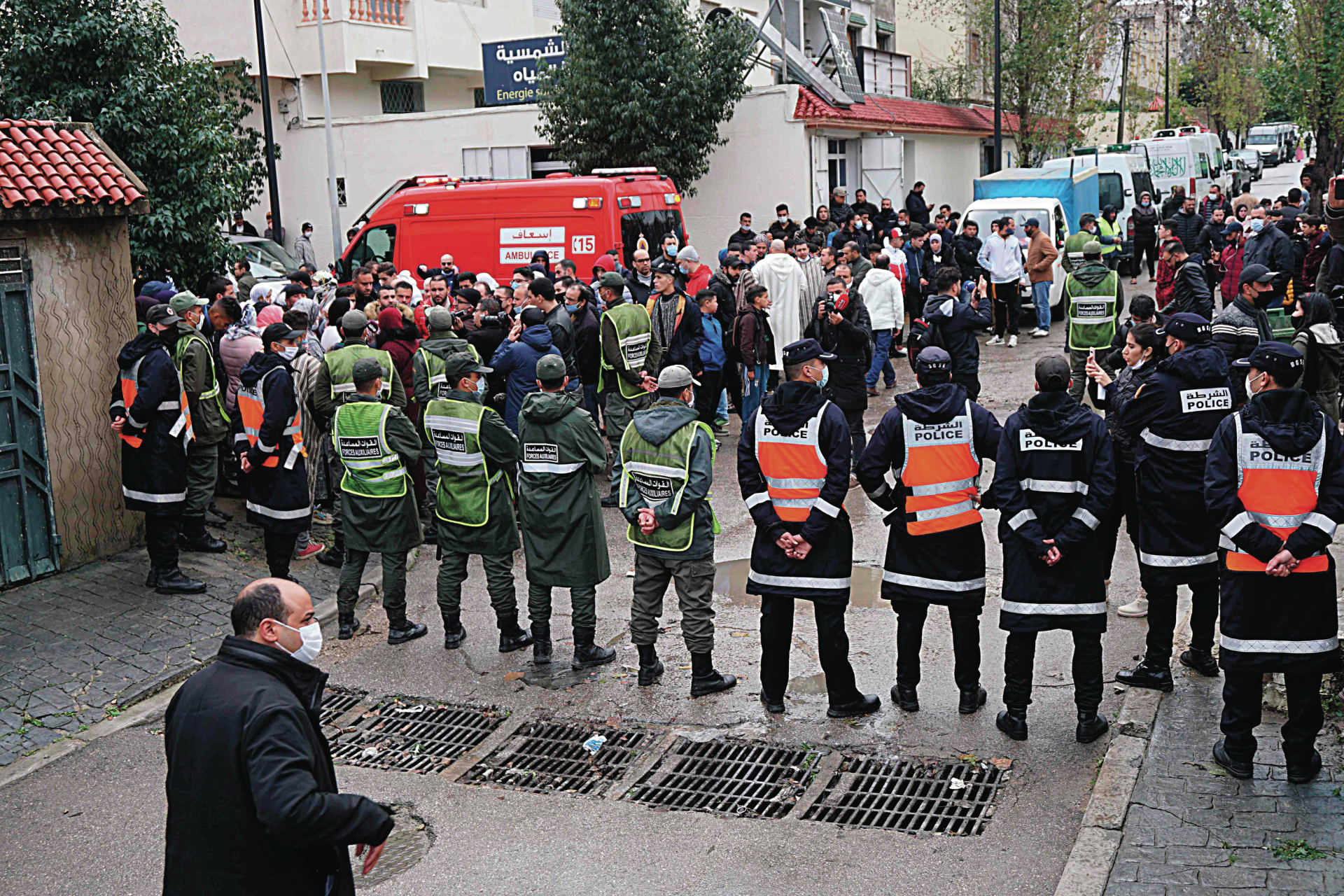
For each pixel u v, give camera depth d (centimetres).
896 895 464
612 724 638
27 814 568
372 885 493
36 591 836
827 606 612
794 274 1282
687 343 1135
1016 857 487
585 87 1958
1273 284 834
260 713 327
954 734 599
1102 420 570
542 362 695
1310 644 498
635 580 674
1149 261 2309
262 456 821
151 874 513
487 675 714
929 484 599
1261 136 4897
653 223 1549
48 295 855
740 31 2128
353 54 2414
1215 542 605
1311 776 515
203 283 1345
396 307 1010
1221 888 438
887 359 1516
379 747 632
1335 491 489
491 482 721
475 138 2291
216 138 1308
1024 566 575
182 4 2369
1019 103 3070
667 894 475
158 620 792
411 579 910
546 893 480
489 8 2783
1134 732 571
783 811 541
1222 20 3875
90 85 1268
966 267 1816
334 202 2283
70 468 875
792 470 604
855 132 2488
